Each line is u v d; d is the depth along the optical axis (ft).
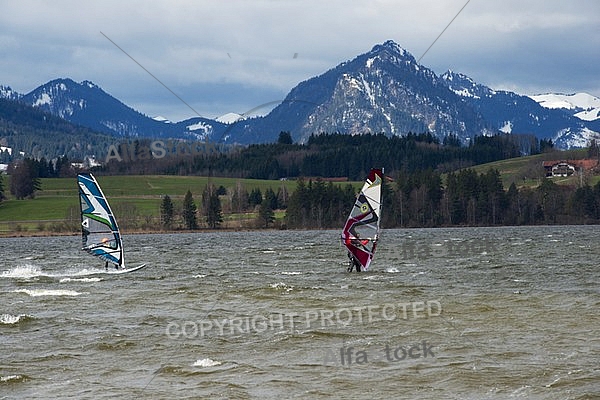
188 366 128.06
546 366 125.08
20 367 129.90
